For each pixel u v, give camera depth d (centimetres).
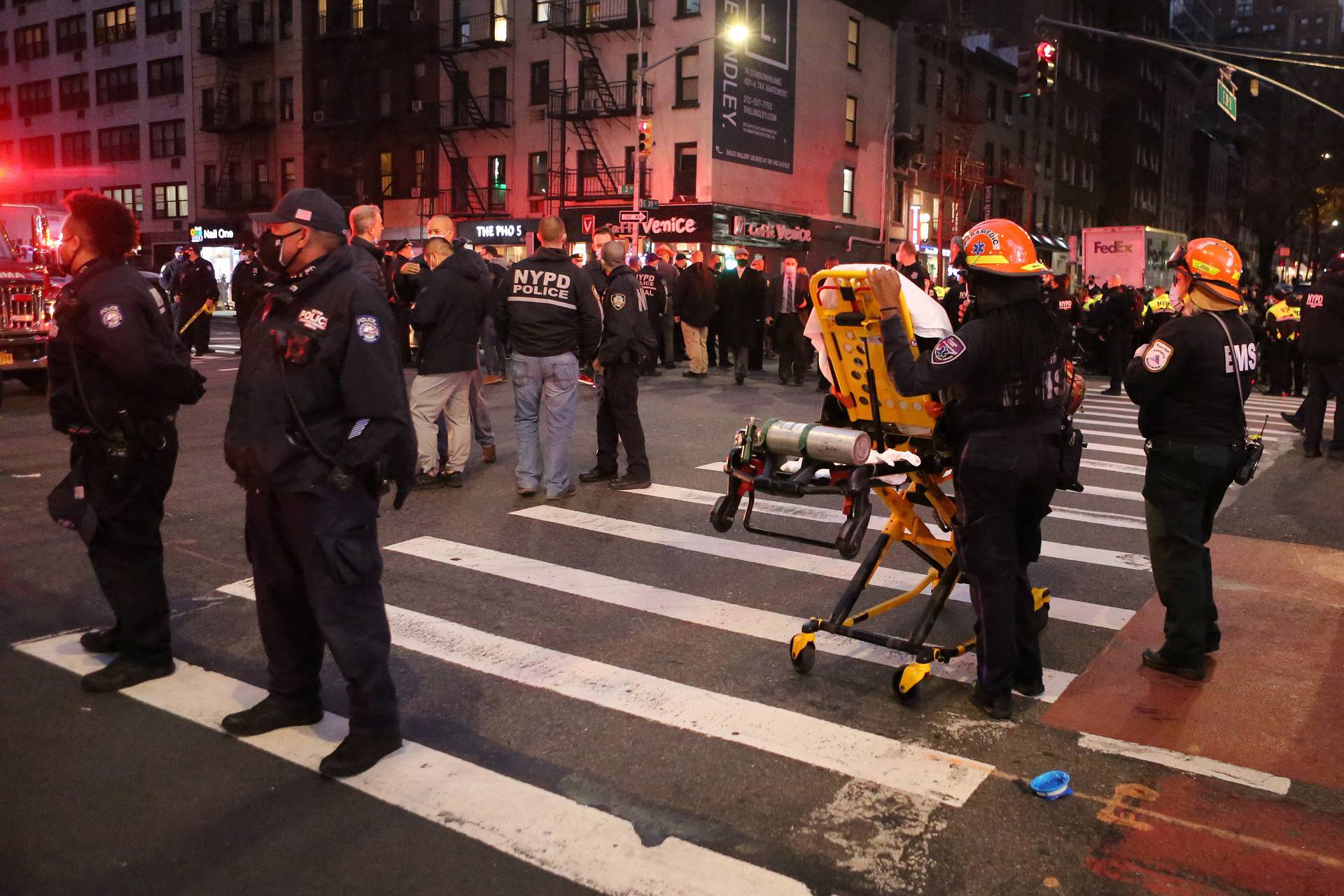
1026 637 410
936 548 441
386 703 348
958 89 4450
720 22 3138
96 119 5016
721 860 293
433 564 592
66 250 382
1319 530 710
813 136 3581
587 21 3362
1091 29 1831
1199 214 7706
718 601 535
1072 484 386
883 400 405
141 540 409
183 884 278
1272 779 347
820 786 338
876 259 3934
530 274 731
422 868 287
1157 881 287
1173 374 416
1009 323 361
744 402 1344
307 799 324
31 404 1236
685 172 3247
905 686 398
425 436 779
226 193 4488
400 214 3972
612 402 798
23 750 354
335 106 4103
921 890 281
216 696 402
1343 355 970
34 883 277
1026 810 324
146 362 373
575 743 368
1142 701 412
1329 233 8906
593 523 693
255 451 326
